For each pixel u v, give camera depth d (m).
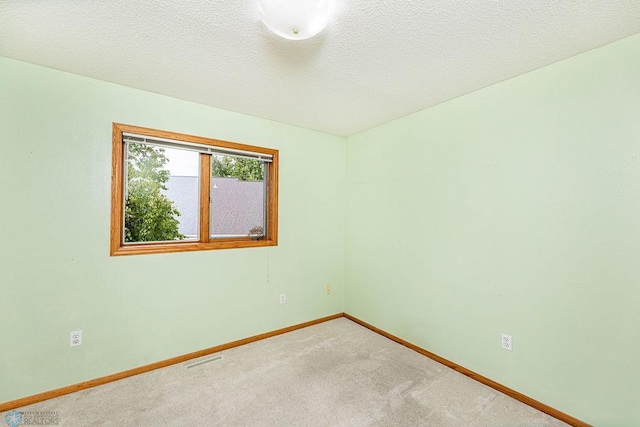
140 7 1.29
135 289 2.16
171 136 2.30
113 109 2.08
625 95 1.50
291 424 1.65
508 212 1.96
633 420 1.47
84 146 1.98
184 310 2.38
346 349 2.59
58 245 1.90
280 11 1.17
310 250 3.18
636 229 1.47
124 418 1.68
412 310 2.63
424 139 2.54
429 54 1.67
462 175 2.24
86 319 1.99
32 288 1.83
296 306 3.07
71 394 1.90
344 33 1.47
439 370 2.25
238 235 2.74
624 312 1.51
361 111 2.61
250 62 1.78
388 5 1.26
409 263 2.66
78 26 1.44
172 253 2.32
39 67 1.84
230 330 2.61
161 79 2.01
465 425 1.65
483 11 1.30
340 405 1.81
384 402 1.85
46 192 1.87
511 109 1.95
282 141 2.95
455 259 2.28
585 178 1.63
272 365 2.29
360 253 3.25
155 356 2.24
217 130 2.54
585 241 1.63
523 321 1.88
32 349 1.82
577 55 1.66
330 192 3.36
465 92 2.19
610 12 1.30
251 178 2.81
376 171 3.04
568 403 1.68
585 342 1.63
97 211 2.03
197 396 1.89
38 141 1.84
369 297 3.12
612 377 1.54
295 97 2.30
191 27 1.44
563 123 1.71
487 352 2.06
